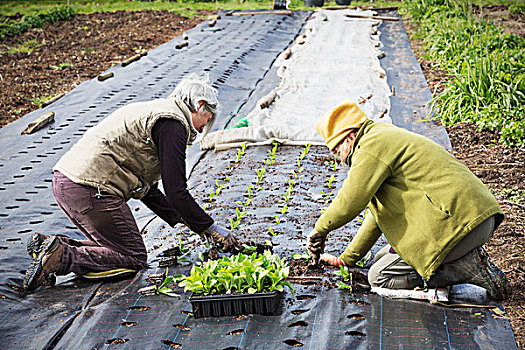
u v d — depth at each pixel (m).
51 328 3.16
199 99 3.54
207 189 5.39
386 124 3.20
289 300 3.30
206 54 11.23
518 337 2.92
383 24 14.35
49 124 7.46
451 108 7.35
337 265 3.70
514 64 7.96
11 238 4.41
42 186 5.55
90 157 3.55
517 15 15.15
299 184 5.43
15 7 18.03
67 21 15.93
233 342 2.91
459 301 3.25
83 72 10.84
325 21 14.37
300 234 4.32
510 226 4.41
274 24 14.45
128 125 3.53
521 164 5.88
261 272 3.14
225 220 4.62
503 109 7.07
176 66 10.37
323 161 6.07
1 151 6.50
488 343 2.85
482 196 2.91
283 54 11.00
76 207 3.58
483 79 7.38
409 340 2.87
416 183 2.98
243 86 9.30
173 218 4.17
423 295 3.21
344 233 4.35
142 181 3.77
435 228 2.94
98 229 3.66
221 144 6.62
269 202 4.99
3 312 3.33
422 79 9.16
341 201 3.12
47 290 3.63
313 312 3.18
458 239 2.90
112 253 3.68
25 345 3.02
